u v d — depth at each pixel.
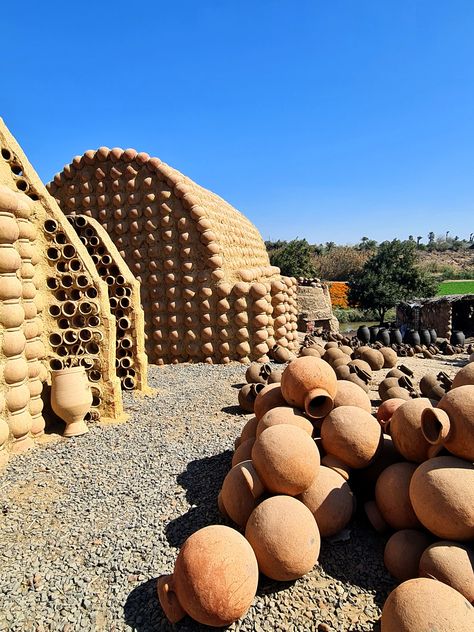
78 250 7.29
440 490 3.20
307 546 3.26
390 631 2.56
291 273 41.41
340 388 4.97
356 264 50.19
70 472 5.41
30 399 6.44
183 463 5.66
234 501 3.86
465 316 24.75
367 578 3.48
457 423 3.42
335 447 4.17
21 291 6.11
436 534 3.25
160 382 10.48
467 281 54.22
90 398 6.87
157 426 7.18
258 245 18.58
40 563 3.70
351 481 4.32
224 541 3.06
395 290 32.66
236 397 9.16
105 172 12.70
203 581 2.87
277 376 8.66
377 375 11.46
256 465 3.84
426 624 2.44
